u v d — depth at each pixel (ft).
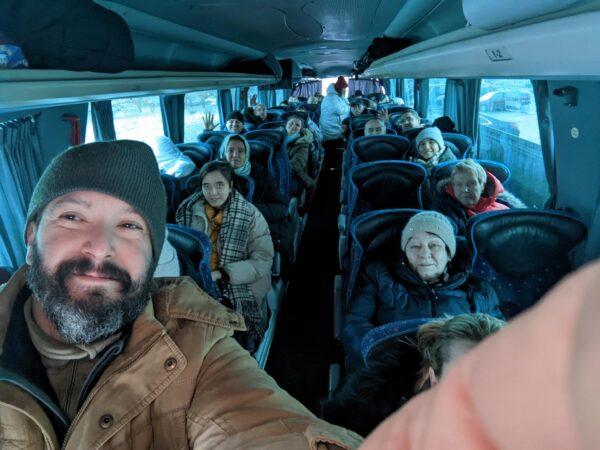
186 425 2.62
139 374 2.61
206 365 2.78
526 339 0.49
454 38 7.00
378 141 15.57
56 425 2.55
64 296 2.59
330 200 24.38
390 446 0.79
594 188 8.75
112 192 2.65
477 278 7.73
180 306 2.98
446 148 15.40
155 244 2.89
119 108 13.96
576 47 3.67
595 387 0.33
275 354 11.16
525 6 4.18
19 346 2.61
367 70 20.53
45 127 8.30
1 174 7.54
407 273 7.36
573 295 0.44
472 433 0.57
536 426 0.44
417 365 4.54
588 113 8.61
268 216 12.67
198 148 16.88
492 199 10.89
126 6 8.42
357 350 7.26
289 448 2.26
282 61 33.17
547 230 7.75
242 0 9.68
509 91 14.23
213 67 19.27
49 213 2.68
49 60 5.36
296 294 14.03
